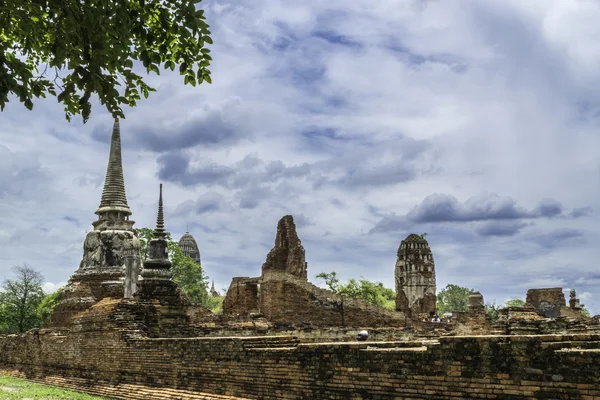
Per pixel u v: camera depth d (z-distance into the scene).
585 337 11.62
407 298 52.53
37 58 15.55
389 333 29.03
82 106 12.81
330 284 70.06
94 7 12.45
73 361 28.08
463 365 12.91
